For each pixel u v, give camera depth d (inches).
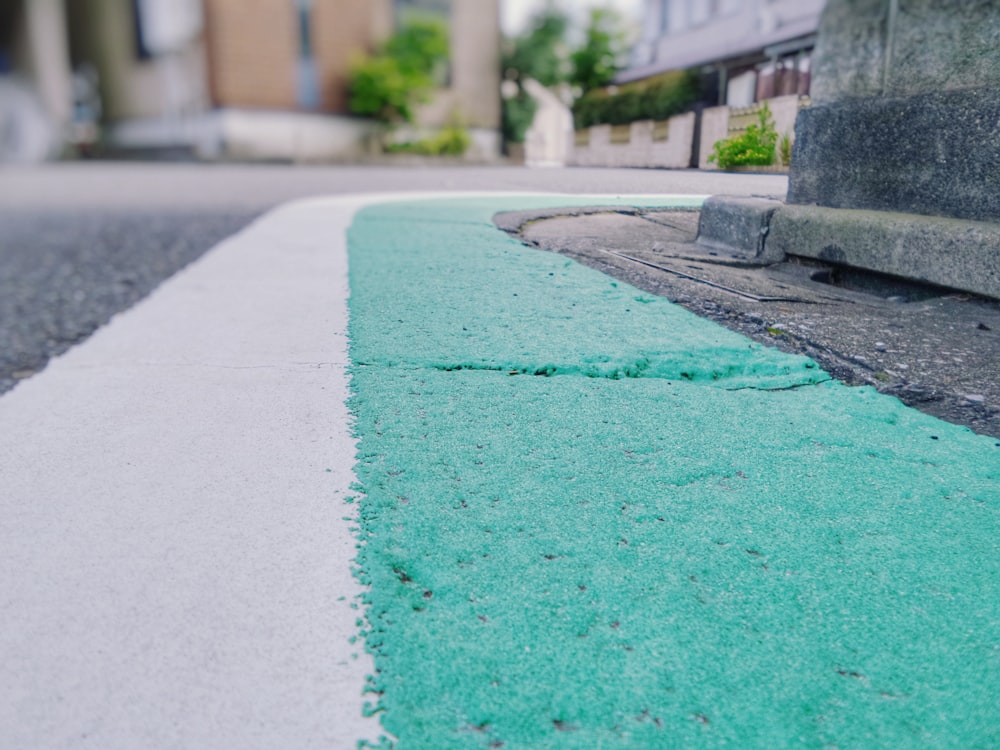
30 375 81.2
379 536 41.5
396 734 29.1
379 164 456.8
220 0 510.6
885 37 77.0
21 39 561.9
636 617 35.0
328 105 526.3
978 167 73.2
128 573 39.0
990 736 28.8
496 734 29.0
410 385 62.9
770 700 30.5
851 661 32.5
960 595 36.4
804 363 65.3
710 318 77.1
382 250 114.0
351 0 496.1
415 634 34.1
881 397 59.3
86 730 29.7
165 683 31.9
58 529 43.3
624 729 29.2
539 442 52.3
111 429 56.7
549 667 32.1
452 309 82.0
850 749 28.4
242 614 35.8
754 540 40.9
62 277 140.0
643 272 88.9
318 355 70.9
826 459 49.8
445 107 463.8
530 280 90.8
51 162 560.1
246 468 49.8
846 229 80.4
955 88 74.0
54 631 35.0
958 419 55.8
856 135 81.4
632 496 45.3
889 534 41.4
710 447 51.5
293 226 149.9
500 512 43.6
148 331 82.0
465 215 130.6
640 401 59.2
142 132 594.2
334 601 36.4
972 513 43.3
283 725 29.7
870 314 76.2
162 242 171.3
